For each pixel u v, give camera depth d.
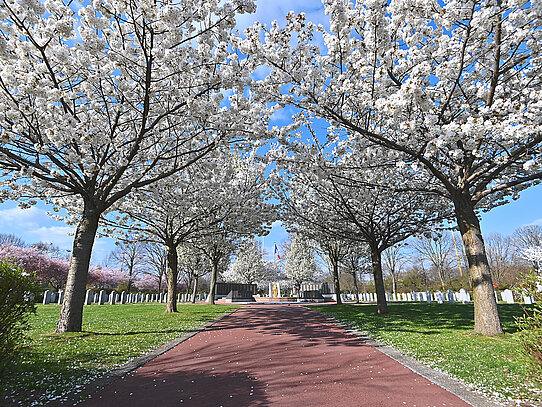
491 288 8.41
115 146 10.08
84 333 8.51
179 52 8.20
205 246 24.23
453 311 14.07
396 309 16.05
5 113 7.39
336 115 8.07
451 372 5.39
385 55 7.28
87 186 9.79
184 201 13.45
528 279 4.53
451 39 7.74
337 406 4.20
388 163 10.40
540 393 4.34
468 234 8.90
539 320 4.25
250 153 17.48
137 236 15.77
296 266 42.88
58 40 7.94
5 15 6.70
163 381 5.23
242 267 45.38
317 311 16.20
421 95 6.32
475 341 7.43
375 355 6.76
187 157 12.70
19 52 7.10
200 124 9.39
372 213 14.25
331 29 7.51
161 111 9.70
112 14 6.75
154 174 12.88
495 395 4.39
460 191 9.02
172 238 15.57
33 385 4.71
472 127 6.18
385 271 52.12
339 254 23.17
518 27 7.42
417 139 8.34
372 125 10.67
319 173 9.90
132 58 8.19
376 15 6.98
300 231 18.05
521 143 8.27
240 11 7.63
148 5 6.35
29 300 4.57
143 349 7.24
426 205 14.41
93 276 42.66
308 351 7.21
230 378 5.38
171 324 11.16
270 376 5.48
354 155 10.85
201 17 7.58
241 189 17.09
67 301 8.83
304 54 8.15
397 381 5.13
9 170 8.82
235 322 11.92
